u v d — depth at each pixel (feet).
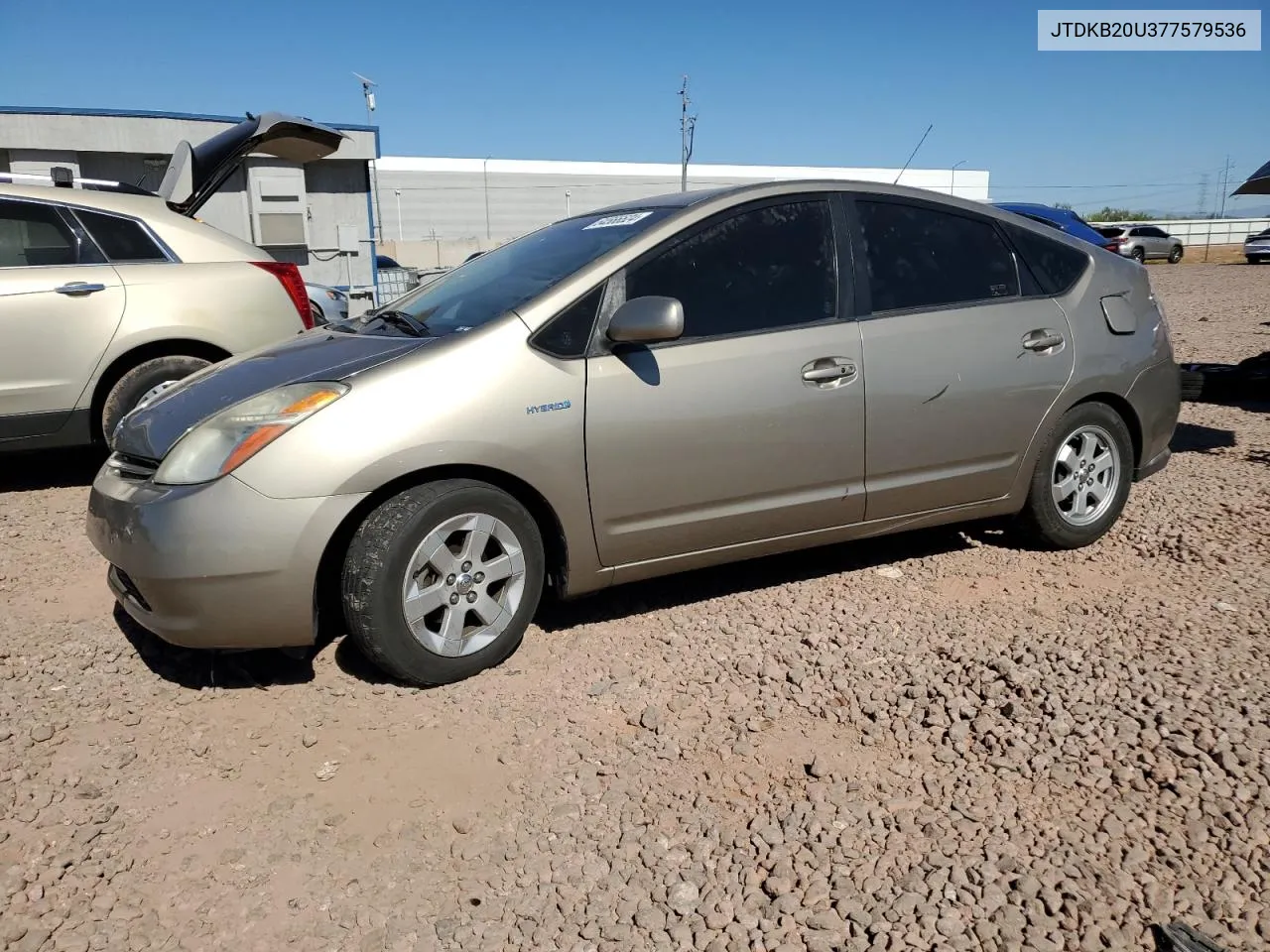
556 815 9.26
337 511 10.79
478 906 8.16
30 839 8.95
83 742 10.55
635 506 12.30
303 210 57.31
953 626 13.00
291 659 12.26
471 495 11.35
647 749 10.30
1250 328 45.88
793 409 12.96
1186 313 53.88
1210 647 12.03
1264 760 9.55
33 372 18.89
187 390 12.54
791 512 13.32
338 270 59.67
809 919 7.85
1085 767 9.62
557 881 8.43
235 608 10.78
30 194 19.33
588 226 14.21
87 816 9.29
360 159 58.65
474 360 11.46
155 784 9.80
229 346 20.34
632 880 8.41
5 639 13.00
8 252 19.07
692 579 14.92
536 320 11.86
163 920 7.99
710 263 12.90
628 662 12.18
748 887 8.29
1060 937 7.54
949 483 14.38
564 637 12.92
